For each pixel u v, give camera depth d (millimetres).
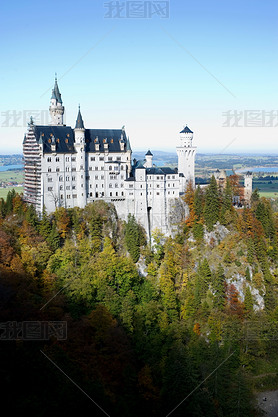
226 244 163250
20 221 150625
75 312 117438
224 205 173375
